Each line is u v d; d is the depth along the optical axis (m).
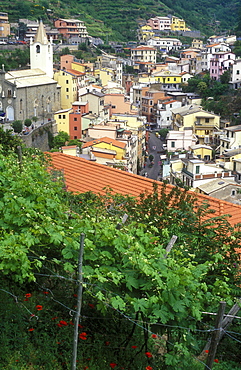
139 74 177.50
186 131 107.50
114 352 13.41
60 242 13.06
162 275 11.83
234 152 83.19
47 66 127.94
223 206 25.14
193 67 182.00
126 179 28.81
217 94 143.00
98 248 13.20
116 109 129.88
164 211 18.78
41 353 12.52
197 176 62.31
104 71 162.00
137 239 14.02
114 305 11.34
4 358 11.96
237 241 16.59
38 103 116.94
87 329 13.88
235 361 14.20
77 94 135.00
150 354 12.66
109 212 18.92
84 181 29.19
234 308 12.31
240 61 141.00
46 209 14.91
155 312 11.45
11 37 194.75
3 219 14.00
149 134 135.50
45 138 104.69
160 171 96.88
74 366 11.16
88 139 94.88
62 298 14.67
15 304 13.72
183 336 11.65
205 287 12.19
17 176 17.03
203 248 16.30
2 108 108.81
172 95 147.50
